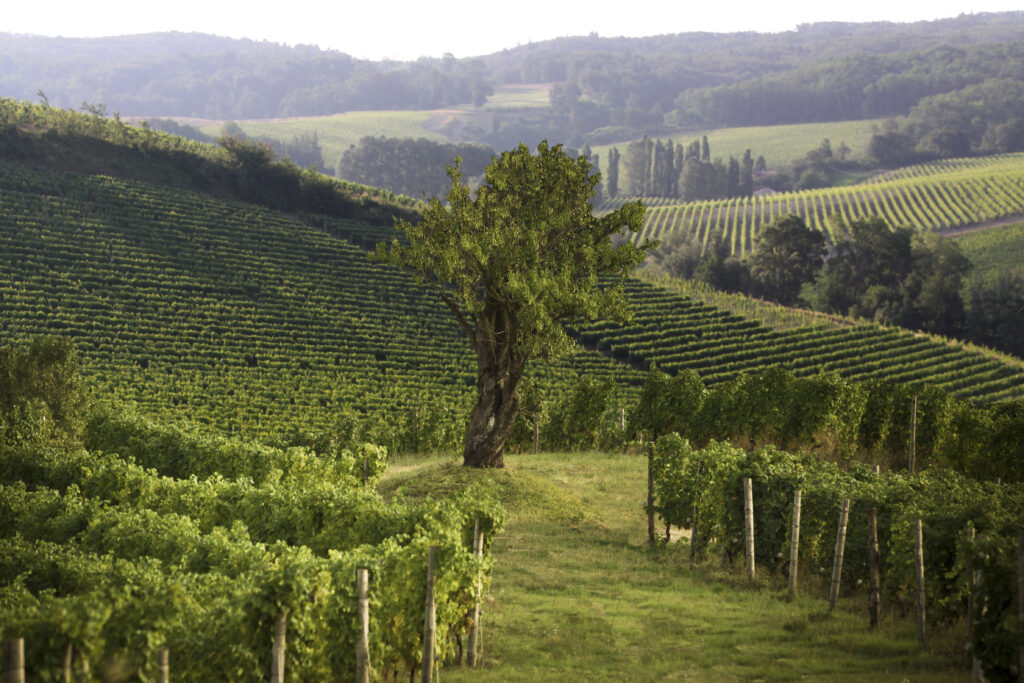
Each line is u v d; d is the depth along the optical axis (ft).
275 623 32.40
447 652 42.01
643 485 87.56
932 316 365.40
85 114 360.69
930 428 92.89
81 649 28.99
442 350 252.42
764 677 38.63
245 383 208.95
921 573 44.42
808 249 409.69
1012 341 358.23
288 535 51.44
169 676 30.96
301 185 361.71
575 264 82.23
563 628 46.24
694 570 59.67
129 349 219.20
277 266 290.97
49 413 91.20
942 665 39.91
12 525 54.13
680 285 363.97
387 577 38.47
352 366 231.91
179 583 33.83
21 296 229.66
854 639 43.75
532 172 82.58
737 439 103.04
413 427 129.18
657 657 41.68
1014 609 34.94
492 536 49.11
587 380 122.62
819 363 272.31
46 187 293.43
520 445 122.72
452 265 78.89
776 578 56.75
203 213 316.60
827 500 54.65
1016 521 43.60
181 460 81.10
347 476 75.15
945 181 606.96
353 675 35.63
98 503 53.21
